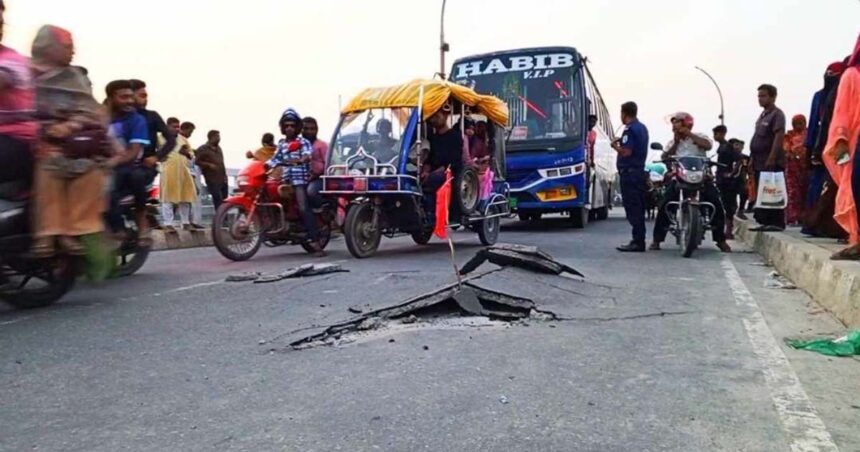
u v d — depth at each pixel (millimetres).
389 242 12344
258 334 5043
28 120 5672
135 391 3809
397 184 9438
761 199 10680
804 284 7133
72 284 6320
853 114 6418
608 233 14719
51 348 4688
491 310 5727
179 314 5746
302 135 10117
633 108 10484
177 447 3061
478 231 11430
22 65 5648
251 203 9484
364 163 9641
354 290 6727
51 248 5848
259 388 3848
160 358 4441
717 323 5520
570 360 4410
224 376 4066
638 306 6145
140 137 7578
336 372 4133
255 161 9719
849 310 5496
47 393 3777
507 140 15391
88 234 6035
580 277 7523
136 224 7805
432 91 9945
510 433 3219
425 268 8312
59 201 5863
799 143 12055
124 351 4609
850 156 6449
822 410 3598
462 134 10648
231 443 3102
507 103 15727
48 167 5754
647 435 3213
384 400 3648
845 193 6539
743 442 3145
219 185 13914
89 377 4055
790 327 5480
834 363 4461
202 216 15891
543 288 6613
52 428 3285
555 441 3131
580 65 15492
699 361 4434
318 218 10031
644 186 10594
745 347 4785
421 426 3297
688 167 10023
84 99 5906
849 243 7574
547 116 15477
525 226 17359
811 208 9102
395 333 5074
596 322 5512
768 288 7328
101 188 6129
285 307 5969
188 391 3803
